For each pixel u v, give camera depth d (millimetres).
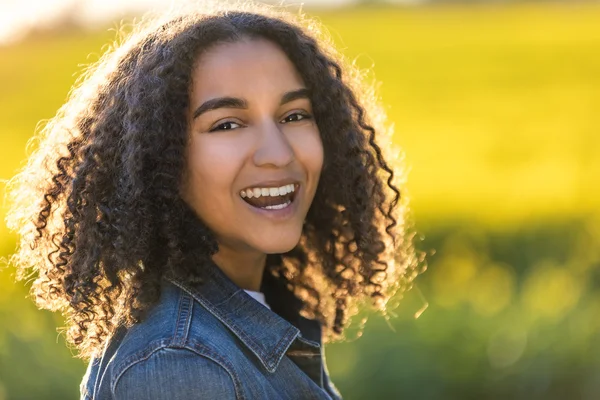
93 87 2430
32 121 18578
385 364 5277
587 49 27812
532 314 5555
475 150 13984
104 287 2281
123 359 1999
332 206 2742
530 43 29859
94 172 2275
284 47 2326
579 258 7223
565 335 5422
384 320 5410
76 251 2271
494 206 8641
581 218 8234
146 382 1954
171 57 2199
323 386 2613
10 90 21969
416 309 5555
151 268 2193
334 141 2605
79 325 2318
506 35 31922
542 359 5344
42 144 2549
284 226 2275
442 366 5305
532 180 10531
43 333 5242
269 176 2219
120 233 2188
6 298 5691
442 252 7918
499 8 40094
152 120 2197
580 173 11039
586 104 19469
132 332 2080
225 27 2238
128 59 2352
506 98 20719
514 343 5410
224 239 2346
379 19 37688
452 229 8016
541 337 5410
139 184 2188
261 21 2295
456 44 30281
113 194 2258
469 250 7871
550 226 8156
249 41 2256
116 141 2275
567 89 21594
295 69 2354
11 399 4871
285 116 2303
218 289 2248
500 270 7809
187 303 2146
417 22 36344
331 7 41406
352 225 2750
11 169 13469
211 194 2221
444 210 8398
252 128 2229
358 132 2688
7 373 4910
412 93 21859
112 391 2014
